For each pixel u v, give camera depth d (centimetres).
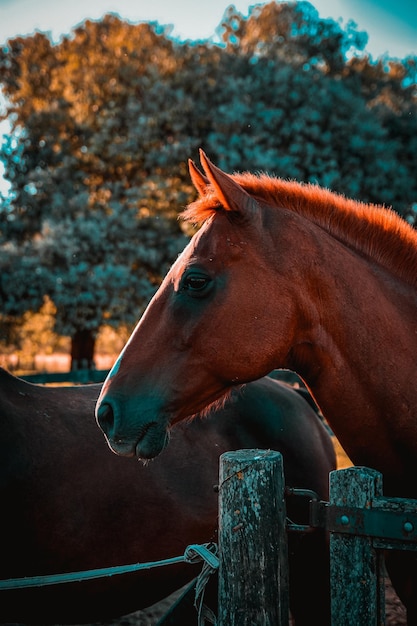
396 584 208
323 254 194
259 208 194
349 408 193
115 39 1983
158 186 1736
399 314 197
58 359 2705
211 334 184
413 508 145
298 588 275
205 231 192
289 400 298
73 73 1933
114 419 181
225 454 166
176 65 1850
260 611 157
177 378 185
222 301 185
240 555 158
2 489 217
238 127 1659
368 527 150
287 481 271
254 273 187
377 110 1966
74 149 1897
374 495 152
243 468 159
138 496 237
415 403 189
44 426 236
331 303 191
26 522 219
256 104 1689
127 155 1728
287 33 2058
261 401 284
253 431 276
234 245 188
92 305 1670
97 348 2703
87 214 1678
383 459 195
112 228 1627
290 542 257
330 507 156
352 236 212
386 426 192
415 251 210
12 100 2042
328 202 212
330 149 1692
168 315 189
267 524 158
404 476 196
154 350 187
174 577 244
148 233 1709
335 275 193
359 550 153
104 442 242
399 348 192
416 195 1841
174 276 193
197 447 260
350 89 1980
